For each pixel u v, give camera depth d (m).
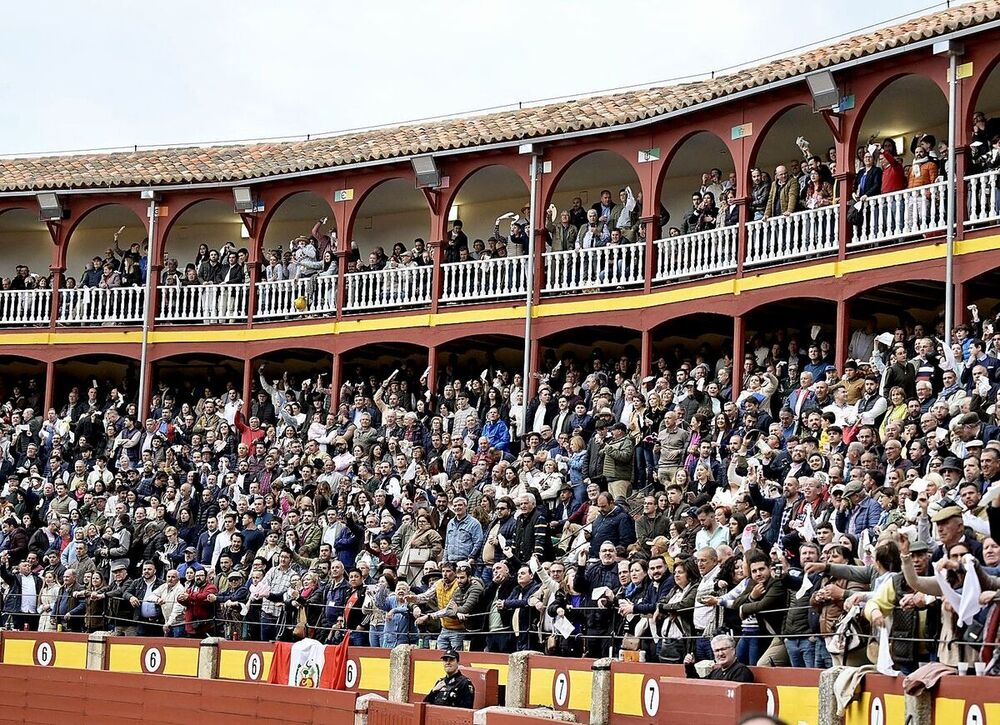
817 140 31.36
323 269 36.00
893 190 27.00
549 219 34.34
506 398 30.41
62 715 26.12
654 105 30.89
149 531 27.81
